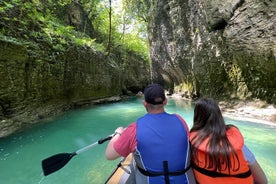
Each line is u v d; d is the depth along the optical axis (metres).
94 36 21.23
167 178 1.77
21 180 4.00
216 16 9.38
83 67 13.38
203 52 11.62
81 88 13.14
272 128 6.66
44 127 7.59
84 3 20.62
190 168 1.90
